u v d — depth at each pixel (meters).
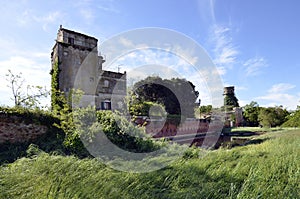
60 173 4.04
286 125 22.89
